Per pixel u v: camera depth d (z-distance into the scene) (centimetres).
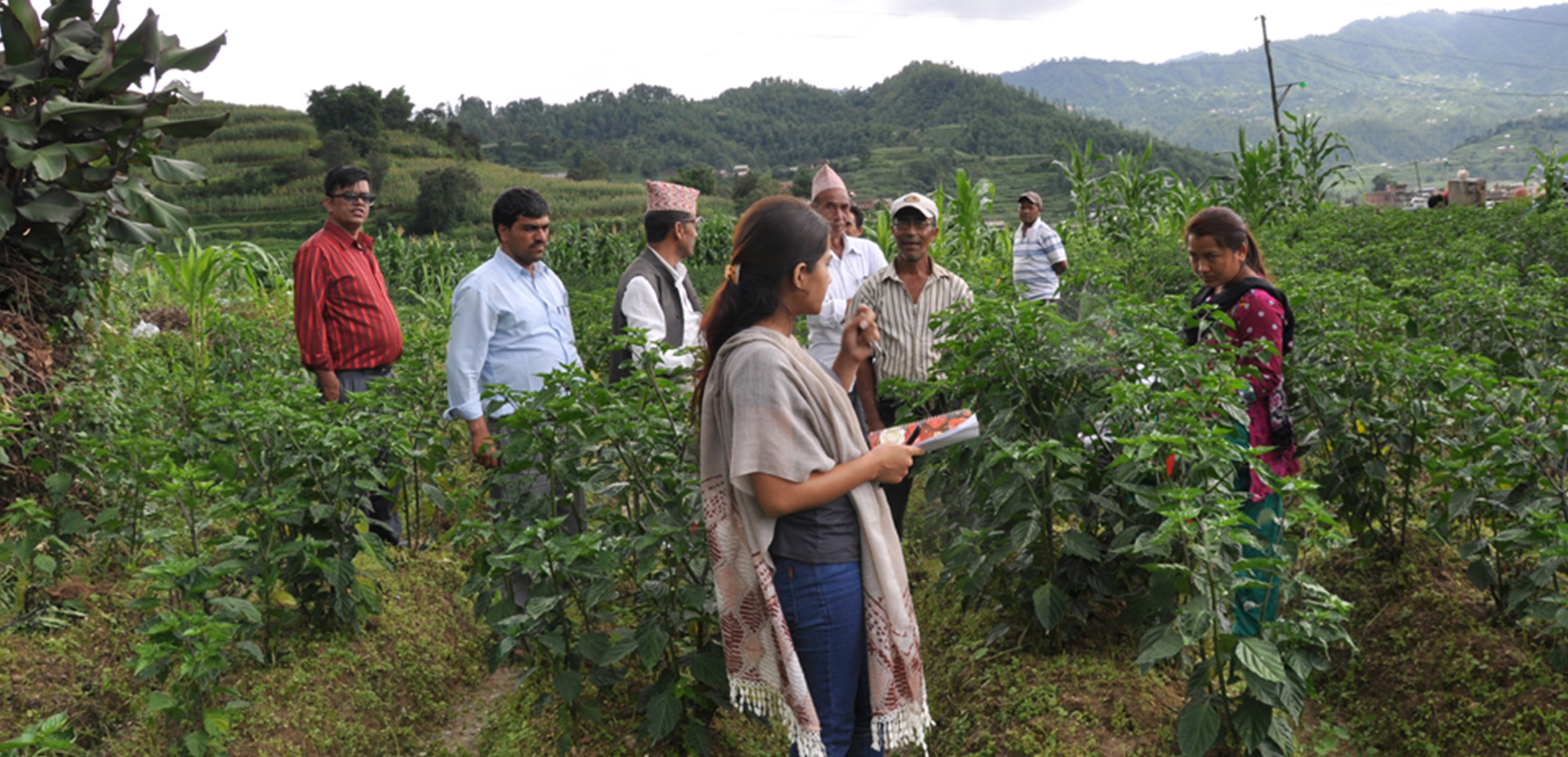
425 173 10050
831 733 245
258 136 11981
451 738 375
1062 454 292
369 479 386
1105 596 323
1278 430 327
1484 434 329
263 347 758
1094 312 351
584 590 313
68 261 479
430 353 645
